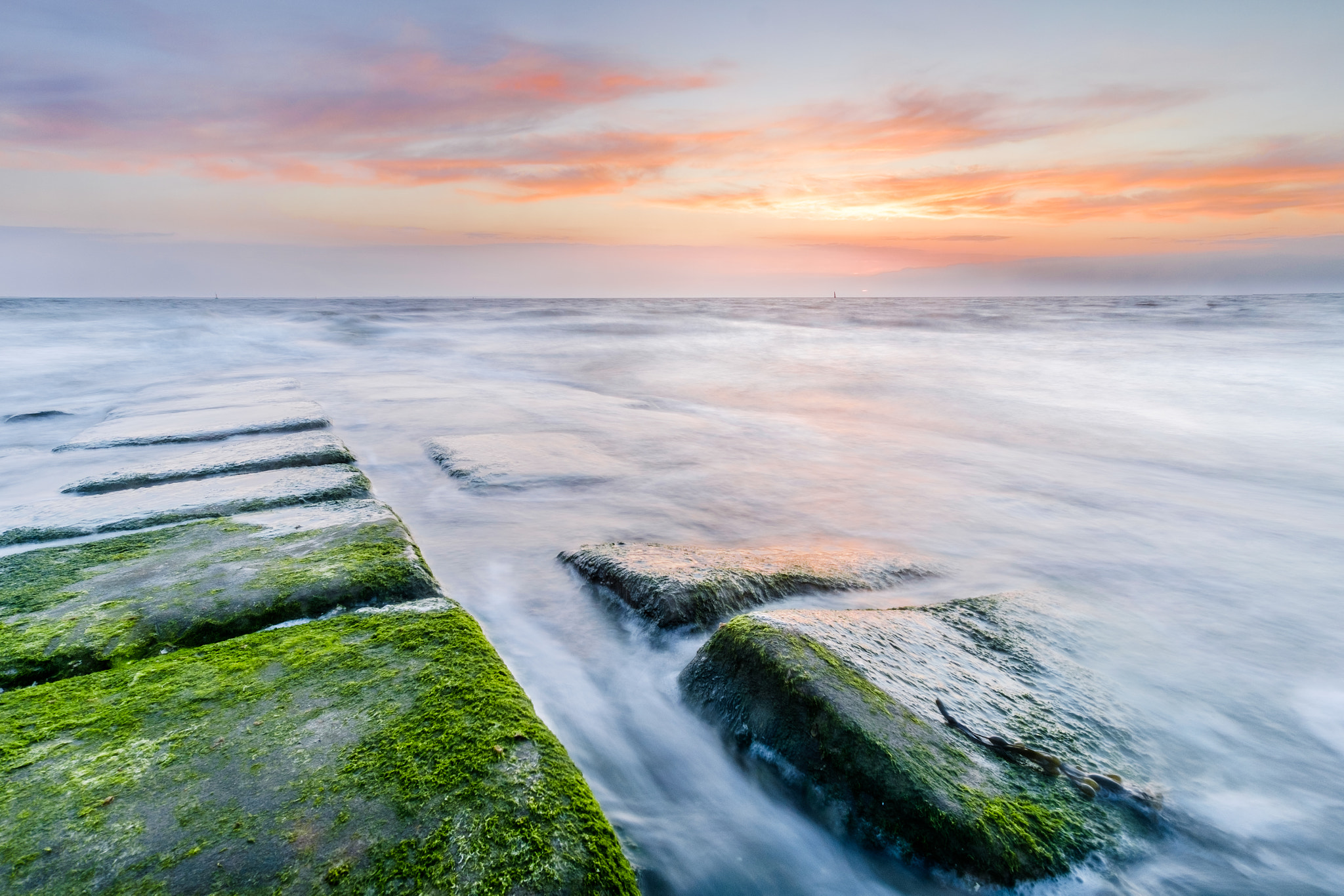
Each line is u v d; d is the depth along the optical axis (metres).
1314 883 2.51
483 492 7.00
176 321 32.81
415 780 2.40
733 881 2.59
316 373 16.89
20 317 33.34
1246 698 3.61
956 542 5.96
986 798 2.54
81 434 8.77
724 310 61.28
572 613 4.52
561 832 2.20
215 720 2.76
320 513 5.43
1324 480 8.07
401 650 3.31
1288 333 27.38
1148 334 28.50
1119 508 6.98
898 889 2.46
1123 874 2.44
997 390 14.68
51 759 2.53
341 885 2.00
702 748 3.18
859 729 2.75
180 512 5.45
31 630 3.48
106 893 1.98
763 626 3.51
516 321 38.78
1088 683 3.59
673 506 6.80
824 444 9.72
